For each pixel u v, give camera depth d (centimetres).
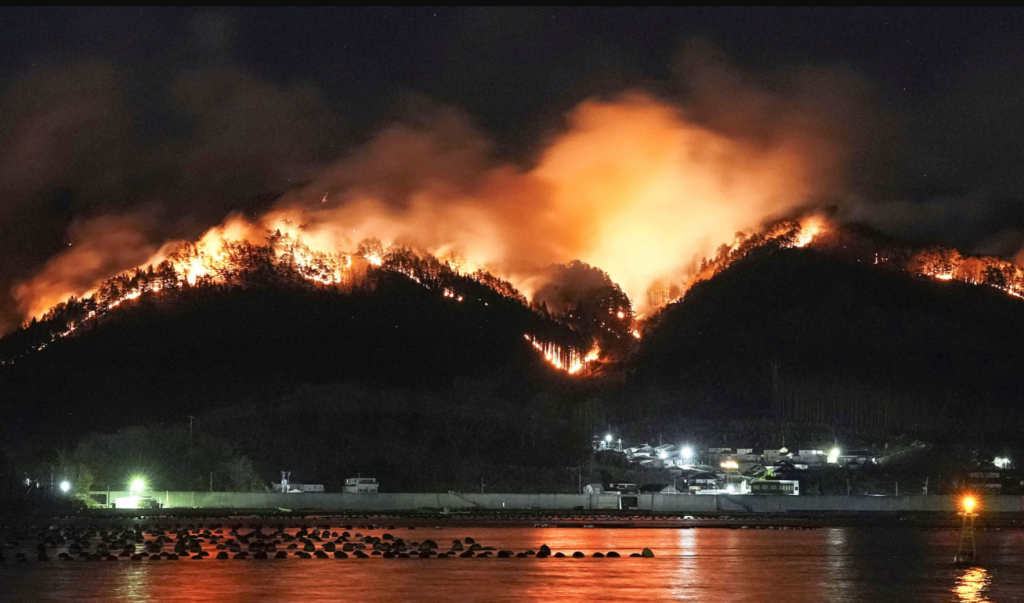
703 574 15688
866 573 16050
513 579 14812
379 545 19575
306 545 19350
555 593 13438
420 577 14962
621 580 14825
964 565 17275
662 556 18562
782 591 13862
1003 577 15638
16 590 13625
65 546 19975
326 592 13412
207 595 13125
